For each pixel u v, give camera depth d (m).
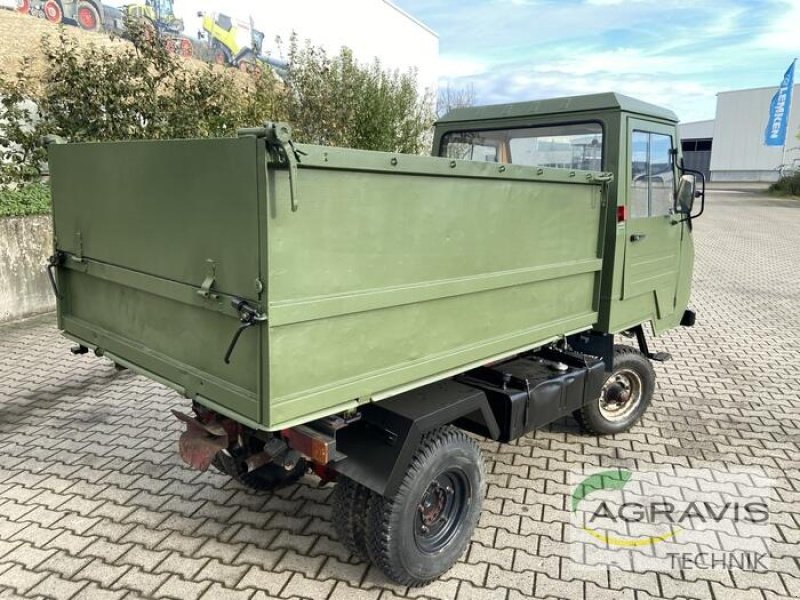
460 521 3.18
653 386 4.95
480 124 4.75
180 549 3.31
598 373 4.07
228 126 8.75
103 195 3.15
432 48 20.92
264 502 3.79
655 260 4.58
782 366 6.56
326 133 10.81
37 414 5.06
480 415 3.30
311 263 2.37
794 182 34.28
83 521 3.55
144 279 2.94
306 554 3.30
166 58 8.28
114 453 4.39
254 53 12.78
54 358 6.41
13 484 3.95
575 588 3.07
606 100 4.02
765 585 3.12
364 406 2.93
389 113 11.20
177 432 4.74
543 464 4.34
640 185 4.29
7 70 8.69
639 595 3.04
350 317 2.55
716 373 6.33
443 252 2.89
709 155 57.25
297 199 2.27
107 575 3.09
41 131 7.66
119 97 7.89
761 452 4.57
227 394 2.54
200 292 2.51
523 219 3.32
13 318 7.63
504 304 3.32
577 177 3.60
